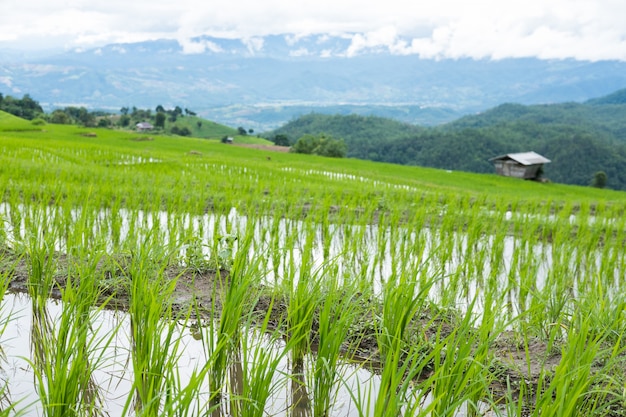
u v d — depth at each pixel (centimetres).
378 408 355
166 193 1489
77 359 388
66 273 754
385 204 1541
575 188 4184
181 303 684
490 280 797
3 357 542
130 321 632
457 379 397
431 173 4181
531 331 620
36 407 439
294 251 1044
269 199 1399
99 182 1680
